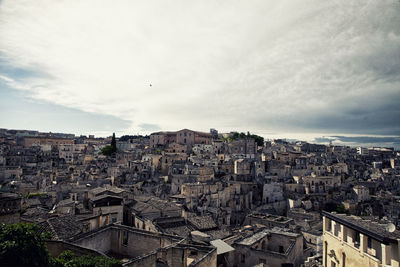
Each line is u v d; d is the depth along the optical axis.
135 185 128.25
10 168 137.25
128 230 45.19
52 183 136.75
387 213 119.62
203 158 173.12
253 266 51.22
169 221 70.56
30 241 25.78
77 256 34.50
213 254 39.56
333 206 127.06
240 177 154.38
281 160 177.50
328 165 168.50
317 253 59.69
